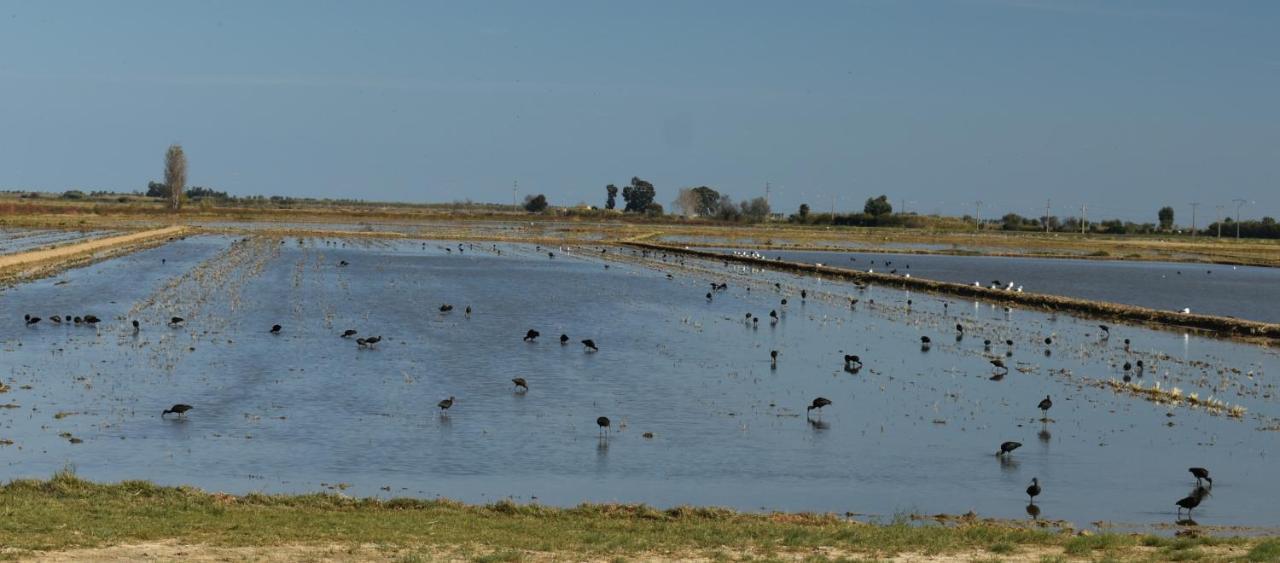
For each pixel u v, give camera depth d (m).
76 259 132.50
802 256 186.00
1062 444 47.34
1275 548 28.98
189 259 137.62
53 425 46.84
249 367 61.50
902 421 51.28
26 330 73.38
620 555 28.19
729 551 29.03
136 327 73.75
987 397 57.12
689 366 65.38
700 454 44.75
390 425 48.62
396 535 29.59
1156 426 50.97
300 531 29.59
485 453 44.22
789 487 40.28
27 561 25.50
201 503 33.09
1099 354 73.12
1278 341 81.38
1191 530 35.53
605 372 62.81
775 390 58.28
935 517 36.41
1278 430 50.41
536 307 94.75
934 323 88.69
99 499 32.72
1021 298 106.62
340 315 85.62
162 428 46.88
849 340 77.62
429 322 83.12
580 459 43.69
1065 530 34.66
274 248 161.25
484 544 28.98
